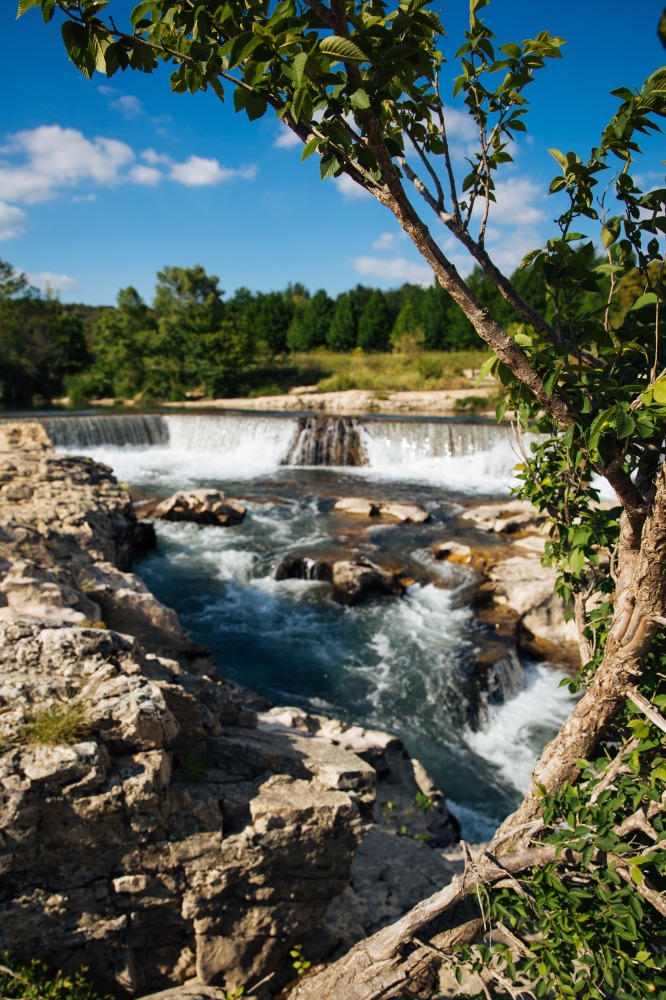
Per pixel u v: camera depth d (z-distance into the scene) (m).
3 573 5.55
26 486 12.51
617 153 2.33
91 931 3.53
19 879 3.39
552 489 3.42
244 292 75.06
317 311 67.06
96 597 7.04
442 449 27.19
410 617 12.44
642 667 2.60
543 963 2.66
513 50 2.34
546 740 9.50
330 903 4.84
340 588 13.11
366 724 9.45
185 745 4.20
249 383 49.38
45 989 3.37
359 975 3.38
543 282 2.66
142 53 2.08
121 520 12.88
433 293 60.31
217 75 2.03
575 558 3.10
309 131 2.04
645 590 2.37
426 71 1.94
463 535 16.27
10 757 3.42
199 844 3.75
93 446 28.89
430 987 3.96
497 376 2.53
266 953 4.01
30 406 43.19
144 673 4.41
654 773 2.48
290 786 4.28
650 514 2.24
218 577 14.14
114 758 3.67
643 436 2.08
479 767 8.90
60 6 1.94
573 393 2.32
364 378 46.94
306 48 1.78
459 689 10.15
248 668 10.67
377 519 18.14
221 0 1.95
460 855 6.23
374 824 6.18
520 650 11.31
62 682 3.93
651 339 2.63
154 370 45.56
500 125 2.55
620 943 2.59
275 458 28.17
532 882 2.78
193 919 3.79
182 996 3.74
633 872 2.38
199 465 26.91
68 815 3.43
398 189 1.99
